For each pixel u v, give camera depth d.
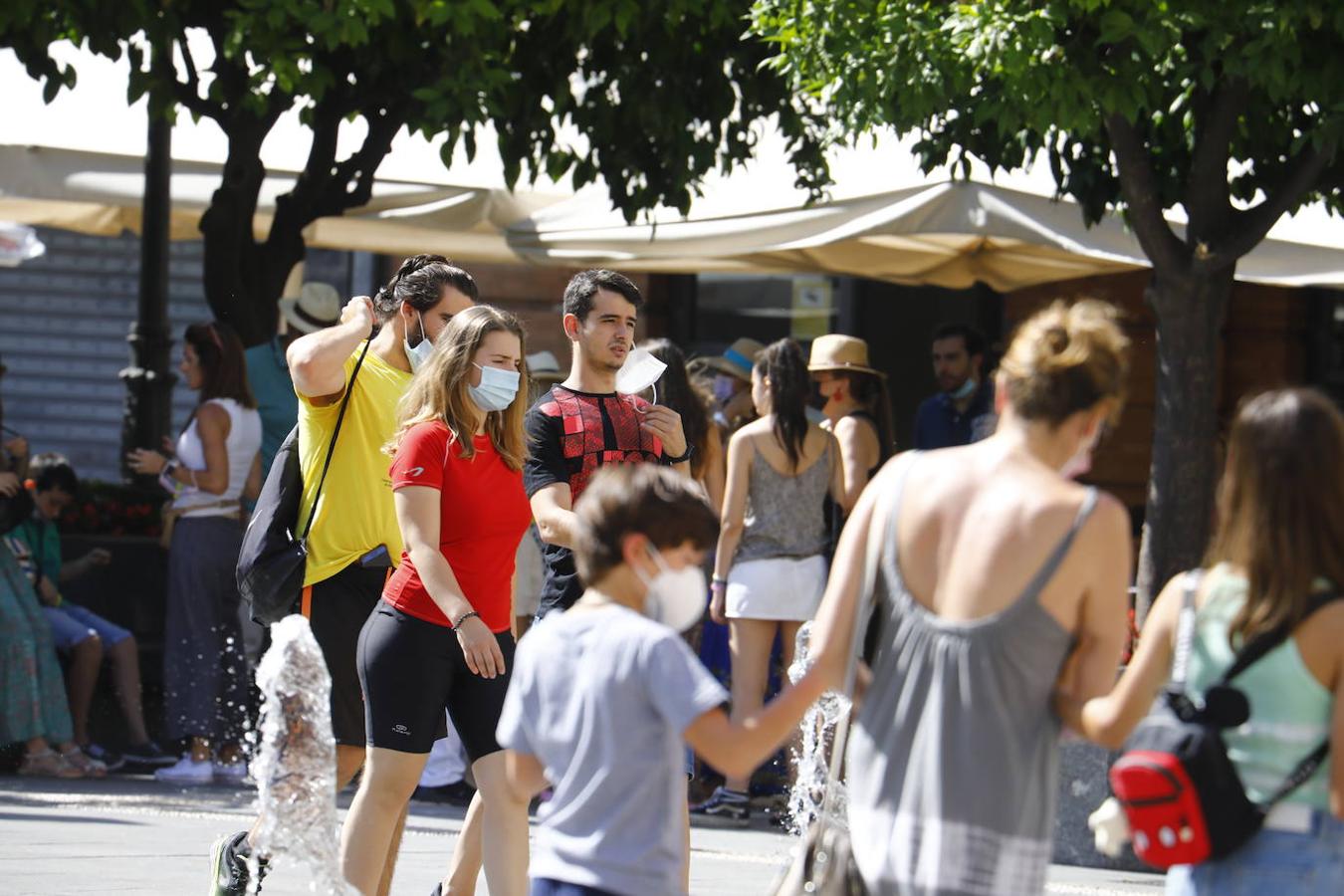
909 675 6.11
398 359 10.48
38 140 19.42
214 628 17.02
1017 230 16.88
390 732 9.51
